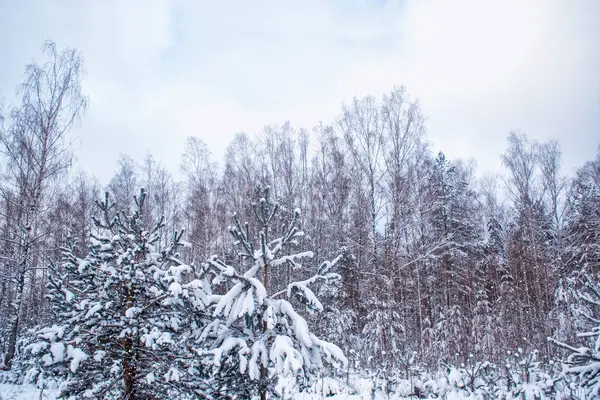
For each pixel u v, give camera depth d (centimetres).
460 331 1619
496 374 1166
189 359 550
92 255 580
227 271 549
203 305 574
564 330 1544
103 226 608
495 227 2612
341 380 1131
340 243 1814
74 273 571
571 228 2225
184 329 586
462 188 2672
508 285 2111
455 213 2356
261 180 2005
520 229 2306
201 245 1856
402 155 1788
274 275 1296
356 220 1889
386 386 1030
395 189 1678
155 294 562
